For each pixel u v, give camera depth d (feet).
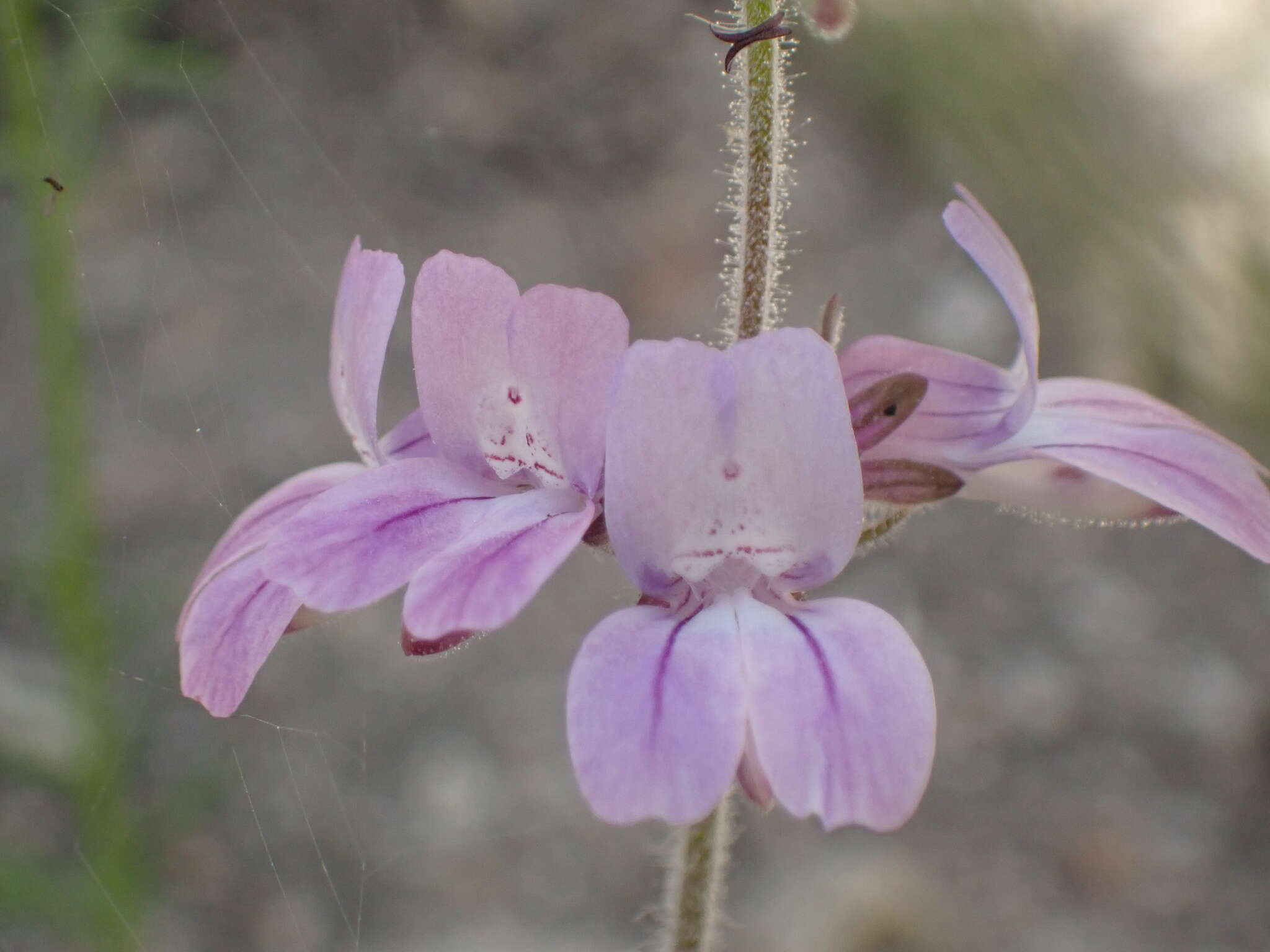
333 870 0.75
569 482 0.52
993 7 1.09
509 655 0.86
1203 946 0.75
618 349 0.52
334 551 0.50
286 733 0.81
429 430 0.52
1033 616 0.91
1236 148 1.03
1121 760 0.84
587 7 1.22
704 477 0.51
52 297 0.63
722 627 0.50
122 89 1.10
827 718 0.49
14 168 0.63
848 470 0.51
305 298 1.01
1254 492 0.54
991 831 0.80
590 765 0.49
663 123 1.14
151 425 0.92
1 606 0.80
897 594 0.92
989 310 1.05
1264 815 0.81
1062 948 0.74
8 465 0.90
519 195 1.09
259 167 1.09
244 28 1.16
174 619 0.82
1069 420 0.55
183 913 0.73
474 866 0.76
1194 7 1.06
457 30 1.19
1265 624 0.91
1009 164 1.09
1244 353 1.00
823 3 0.53
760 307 0.54
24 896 0.63
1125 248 1.04
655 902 0.75
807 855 0.78
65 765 0.65
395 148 1.11
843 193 1.13
